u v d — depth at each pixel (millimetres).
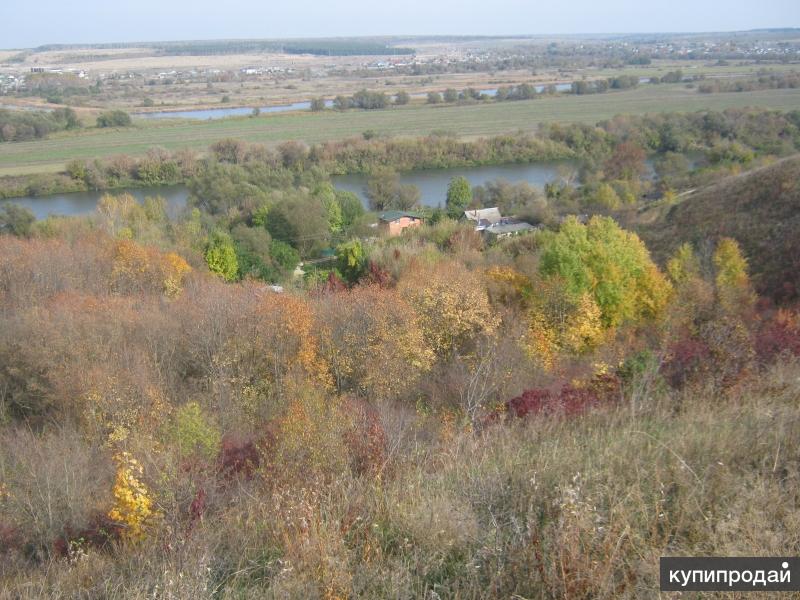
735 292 20891
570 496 4418
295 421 9180
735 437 5492
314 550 4496
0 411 16703
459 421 11555
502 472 5445
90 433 14539
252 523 5469
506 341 18594
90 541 7863
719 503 4539
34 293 25375
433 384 17547
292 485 7105
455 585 4039
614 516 4434
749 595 3613
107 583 4871
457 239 42031
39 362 16891
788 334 11852
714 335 11188
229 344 19234
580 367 15008
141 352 18688
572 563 3908
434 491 5359
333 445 8266
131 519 6969
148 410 15227
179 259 32625
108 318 19906
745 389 7910
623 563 3967
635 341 17906
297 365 18547
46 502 9039
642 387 8789
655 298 22734
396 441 8891
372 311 19875
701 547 4090
